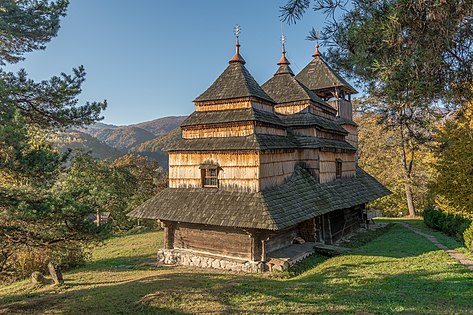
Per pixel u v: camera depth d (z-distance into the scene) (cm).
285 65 2284
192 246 1667
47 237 906
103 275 1528
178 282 1225
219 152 1617
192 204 1605
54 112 1214
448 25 500
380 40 569
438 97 589
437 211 2416
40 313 997
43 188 912
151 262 1725
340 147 2120
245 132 1592
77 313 970
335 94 2452
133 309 972
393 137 3538
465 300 872
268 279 1303
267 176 1566
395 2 517
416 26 522
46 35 1360
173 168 1781
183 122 1781
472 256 1393
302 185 1769
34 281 1449
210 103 1755
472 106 646
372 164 3959
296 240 1775
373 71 605
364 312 835
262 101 1723
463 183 1997
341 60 731
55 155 949
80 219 905
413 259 1410
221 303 988
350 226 2208
